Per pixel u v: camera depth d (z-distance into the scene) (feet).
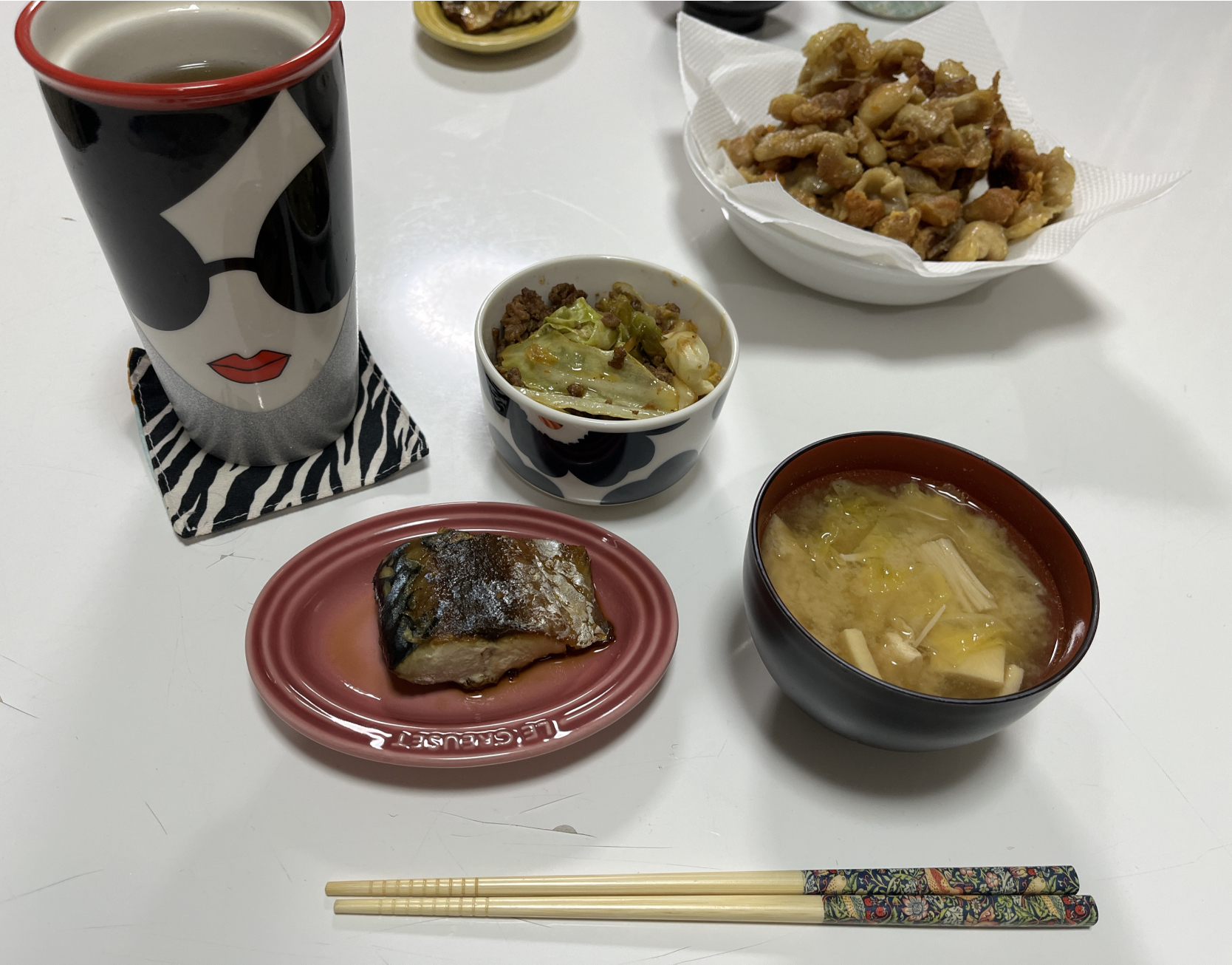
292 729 1.00
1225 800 1.03
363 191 1.73
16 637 1.05
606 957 0.88
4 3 2.17
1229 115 2.24
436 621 0.97
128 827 0.92
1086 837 0.99
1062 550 1.02
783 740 1.04
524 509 1.14
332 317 1.11
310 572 1.07
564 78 2.10
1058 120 2.15
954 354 1.54
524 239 1.66
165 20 1.01
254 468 1.23
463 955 0.87
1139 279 1.72
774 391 1.44
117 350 1.38
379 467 1.24
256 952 0.86
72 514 1.17
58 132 0.88
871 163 1.54
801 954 0.89
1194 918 0.94
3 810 0.92
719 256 1.67
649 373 1.20
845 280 1.50
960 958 0.90
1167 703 1.11
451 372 1.41
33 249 1.53
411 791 0.97
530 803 0.97
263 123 0.88
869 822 0.98
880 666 0.98
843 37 1.56
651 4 2.40
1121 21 2.59
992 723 0.86
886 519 1.10
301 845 0.92
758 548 0.95
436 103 1.98
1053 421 1.44
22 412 1.28
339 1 0.96
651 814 0.97
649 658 1.01
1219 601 1.22
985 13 2.55
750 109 1.76
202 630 1.08
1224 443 1.44
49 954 0.84
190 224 0.92
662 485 1.22
